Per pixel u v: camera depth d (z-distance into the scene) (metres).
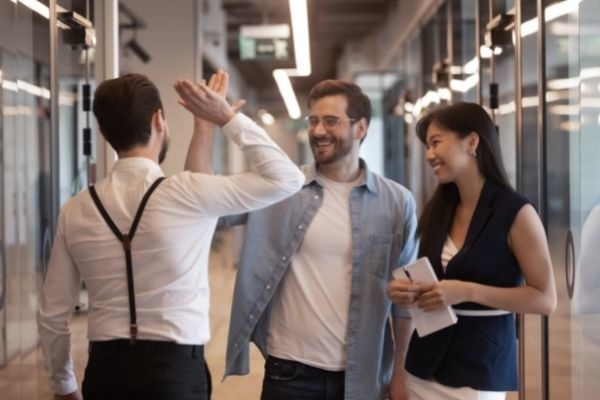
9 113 2.87
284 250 2.32
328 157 2.30
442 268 2.15
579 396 3.05
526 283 2.06
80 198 1.83
